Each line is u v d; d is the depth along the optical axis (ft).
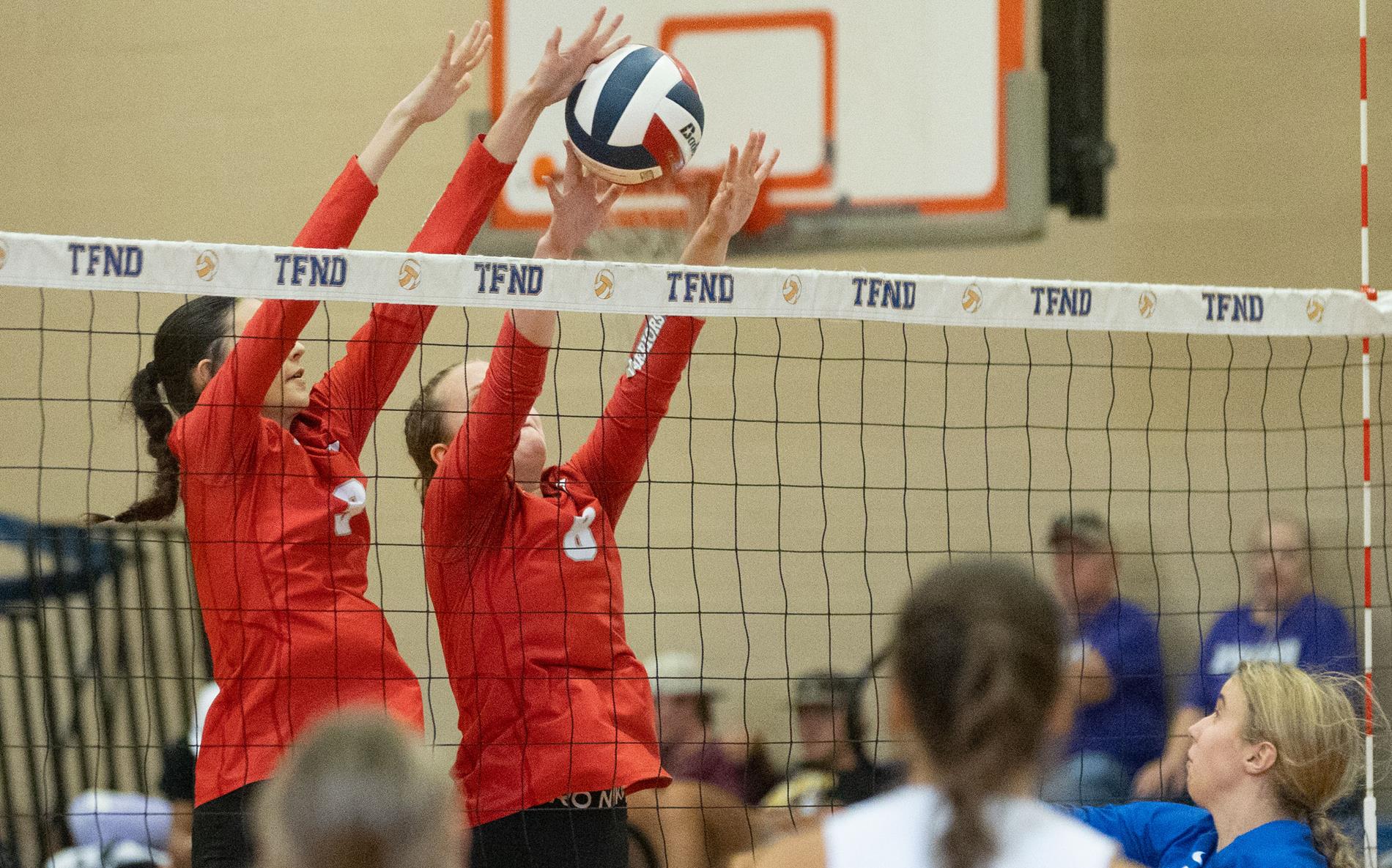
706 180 66.33
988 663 15.76
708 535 67.41
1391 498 61.00
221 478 31.01
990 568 16.69
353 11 71.67
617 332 66.18
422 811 13.60
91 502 69.97
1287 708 28.48
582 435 66.49
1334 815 42.06
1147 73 64.39
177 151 73.41
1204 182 63.82
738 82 67.21
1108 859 15.99
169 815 54.34
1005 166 65.21
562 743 31.63
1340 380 61.67
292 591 30.99
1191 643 60.95
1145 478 63.82
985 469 64.90
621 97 35.04
